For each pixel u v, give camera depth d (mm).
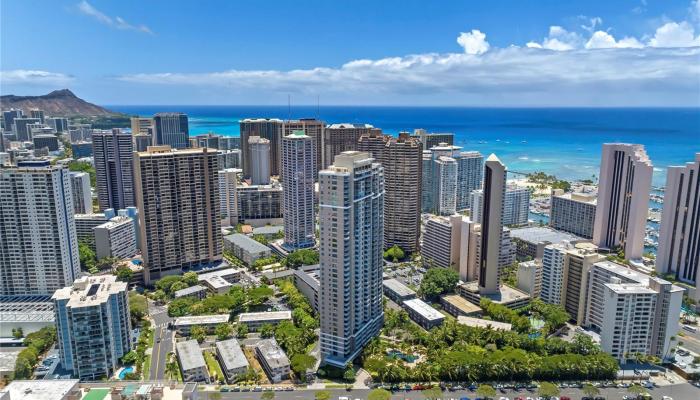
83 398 197125
